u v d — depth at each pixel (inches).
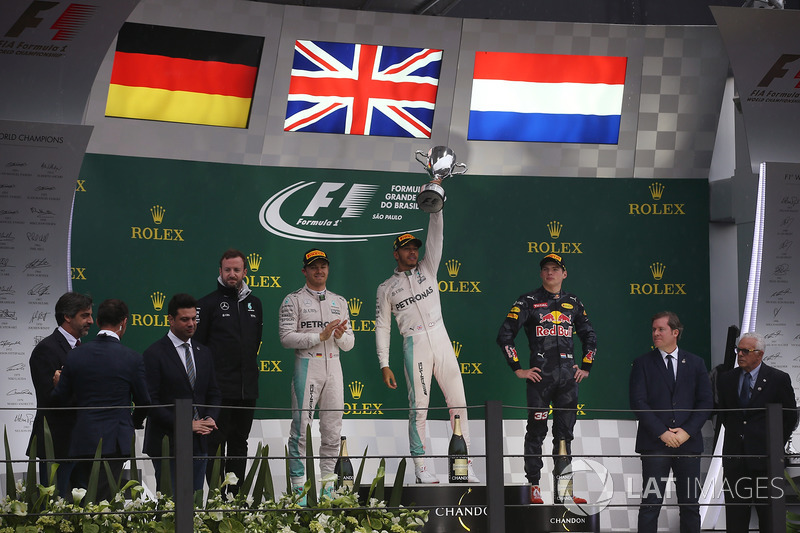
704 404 864.3
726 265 1178.6
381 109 1148.5
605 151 1172.5
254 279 1117.7
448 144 1158.3
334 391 980.6
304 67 1131.3
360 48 1138.0
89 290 1068.5
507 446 1117.7
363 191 1147.9
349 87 1141.1
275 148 1130.7
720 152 1178.6
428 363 1022.4
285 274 1126.4
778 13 949.2
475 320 1152.8
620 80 1164.5
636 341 1163.9
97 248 1073.5
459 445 972.6
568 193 1172.5
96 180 1077.8
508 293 1159.6
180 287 1097.4
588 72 1162.6
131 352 772.0
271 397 1106.7
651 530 847.1
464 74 1152.2
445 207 1158.3
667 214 1174.3
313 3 1179.9
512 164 1168.2
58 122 911.7
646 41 1156.5
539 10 1465.3
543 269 1026.7
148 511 636.7
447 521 892.6
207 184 1112.2
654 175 1176.8
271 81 1120.8
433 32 1142.3
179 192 1103.6
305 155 1138.0
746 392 872.3
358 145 1145.4
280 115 1127.0
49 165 921.5
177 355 827.4
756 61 959.6
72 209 979.3
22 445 935.0
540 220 1165.7
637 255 1172.5
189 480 621.6
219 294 955.3
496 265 1160.8
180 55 1098.1
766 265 983.0
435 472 1092.5
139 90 1091.9
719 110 1164.5
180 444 622.2
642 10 1473.9
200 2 1091.9
